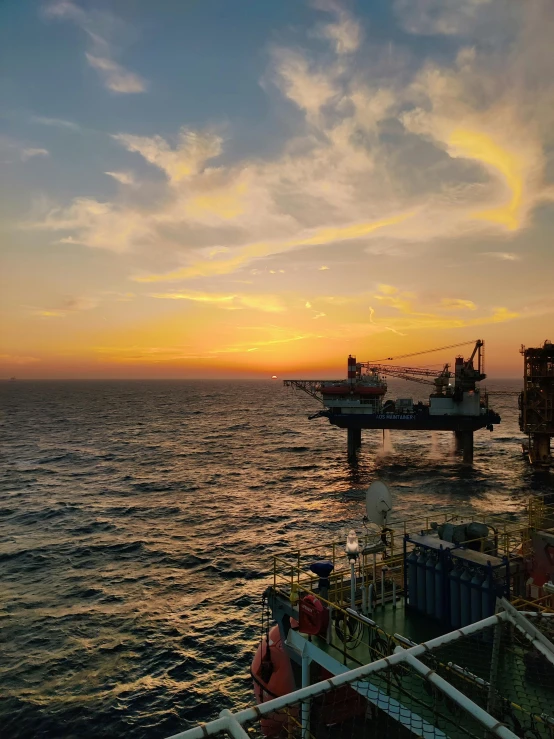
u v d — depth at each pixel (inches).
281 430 5590.6
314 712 405.1
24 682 888.9
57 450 3971.5
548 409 3137.3
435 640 259.8
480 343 3257.9
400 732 361.4
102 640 1031.0
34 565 1469.0
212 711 817.5
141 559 1518.2
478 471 3122.5
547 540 549.3
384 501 602.9
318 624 491.8
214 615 1138.0
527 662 309.6
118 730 774.5
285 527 1871.3
